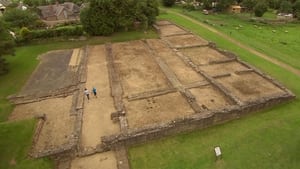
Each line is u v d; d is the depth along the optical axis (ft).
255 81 102.17
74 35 157.89
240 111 79.87
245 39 160.56
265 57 131.03
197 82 101.09
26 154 63.16
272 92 92.84
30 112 84.38
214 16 235.20
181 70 112.78
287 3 242.17
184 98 89.66
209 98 89.97
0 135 68.69
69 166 62.23
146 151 67.62
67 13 248.52
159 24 193.98
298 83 103.40
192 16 224.94
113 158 65.10
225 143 69.56
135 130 69.31
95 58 130.52
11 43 116.16
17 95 94.94
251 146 67.67
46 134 72.74
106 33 160.35
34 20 202.49
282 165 61.00
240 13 253.44
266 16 242.99
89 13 155.84
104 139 66.49
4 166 59.21
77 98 91.30
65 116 81.71
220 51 133.90
